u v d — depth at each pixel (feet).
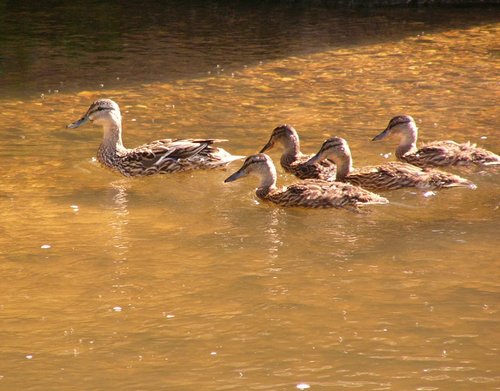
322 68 79.41
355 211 46.85
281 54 85.30
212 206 48.24
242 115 65.31
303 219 45.91
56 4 111.55
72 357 31.94
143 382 30.12
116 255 41.06
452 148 54.08
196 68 80.28
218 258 40.70
